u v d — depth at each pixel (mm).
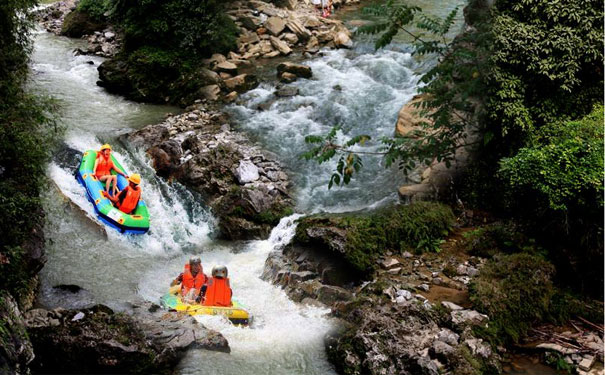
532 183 9203
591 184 8789
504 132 10258
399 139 9992
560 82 10227
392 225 9875
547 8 10172
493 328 7891
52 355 7246
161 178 12086
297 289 9023
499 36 10234
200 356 7492
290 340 8031
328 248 9352
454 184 11078
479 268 9211
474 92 10320
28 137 9141
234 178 11844
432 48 9688
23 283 7715
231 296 8867
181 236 10969
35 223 8602
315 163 12523
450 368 7246
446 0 19891
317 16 19266
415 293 8641
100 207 10500
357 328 7785
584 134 9508
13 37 11773
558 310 8445
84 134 12766
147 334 7551
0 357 6090
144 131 12922
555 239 9398
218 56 16469
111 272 9500
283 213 11078
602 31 10023
